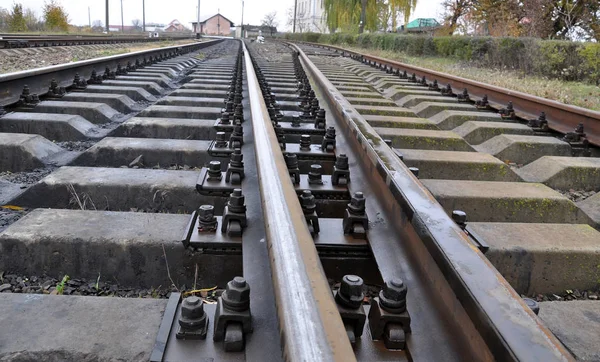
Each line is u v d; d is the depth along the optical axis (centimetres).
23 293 205
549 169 425
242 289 158
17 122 480
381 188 279
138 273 229
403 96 901
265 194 225
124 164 391
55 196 303
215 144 403
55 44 1950
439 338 171
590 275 258
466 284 155
